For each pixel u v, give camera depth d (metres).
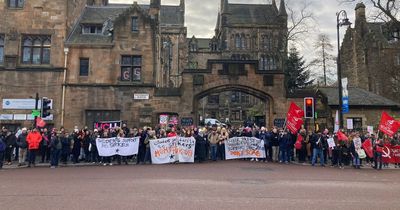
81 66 29.31
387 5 29.48
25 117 28.25
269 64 81.19
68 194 10.47
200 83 28.44
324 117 28.62
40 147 21.27
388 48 51.69
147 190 11.19
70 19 30.62
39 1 29.66
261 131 22.97
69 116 28.50
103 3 40.94
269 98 28.70
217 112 83.00
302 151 21.95
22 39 29.48
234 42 82.31
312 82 54.50
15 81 28.64
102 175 15.04
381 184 13.35
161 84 53.38
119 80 29.09
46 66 28.97
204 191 11.08
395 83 50.00
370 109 30.95
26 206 8.79
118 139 20.75
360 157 20.06
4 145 19.16
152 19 29.94
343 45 57.75
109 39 30.38
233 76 28.58
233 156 22.42
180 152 20.98
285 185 12.54
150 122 28.48
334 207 9.01
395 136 24.27
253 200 9.77
